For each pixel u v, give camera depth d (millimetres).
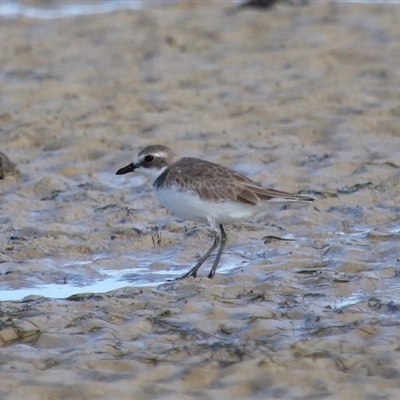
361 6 29125
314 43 25141
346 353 9867
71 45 25703
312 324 10625
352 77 22359
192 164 12539
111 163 17703
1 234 14469
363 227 14547
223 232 12758
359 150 17984
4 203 15805
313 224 14680
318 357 9711
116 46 25516
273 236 14047
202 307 11125
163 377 9414
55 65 23953
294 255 13172
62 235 14234
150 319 10719
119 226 14648
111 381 9289
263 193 12414
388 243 13602
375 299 11266
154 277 12789
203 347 9938
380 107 20031
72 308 11156
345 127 19062
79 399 8984
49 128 19359
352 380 9289
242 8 29672
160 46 25375
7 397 8977
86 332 10500
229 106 20469
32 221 15086
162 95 21234
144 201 15867
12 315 10859
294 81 22094
